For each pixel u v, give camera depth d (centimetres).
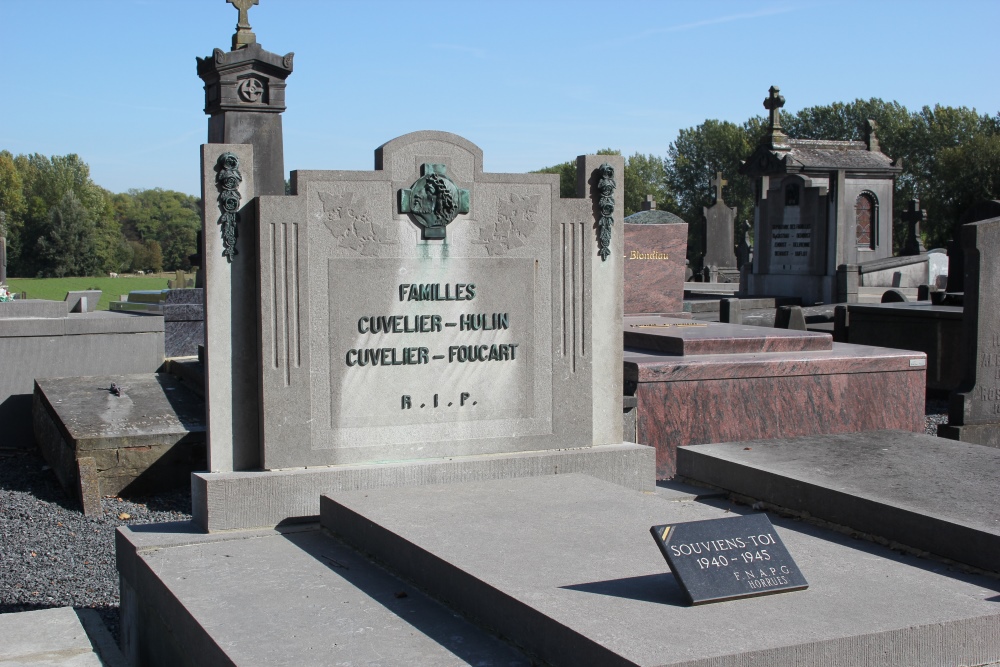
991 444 980
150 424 885
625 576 405
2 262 2422
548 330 631
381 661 363
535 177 620
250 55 1505
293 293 568
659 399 855
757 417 888
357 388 586
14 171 9619
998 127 7600
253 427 577
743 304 2312
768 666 328
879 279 3231
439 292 601
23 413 1124
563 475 604
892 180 3183
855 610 373
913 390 948
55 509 837
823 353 934
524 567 416
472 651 374
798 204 2725
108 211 10844
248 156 566
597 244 641
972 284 971
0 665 411
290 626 400
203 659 399
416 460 600
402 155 588
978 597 400
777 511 571
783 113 8706
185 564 489
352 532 516
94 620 559
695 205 8169
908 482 546
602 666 328
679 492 623
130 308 1842
